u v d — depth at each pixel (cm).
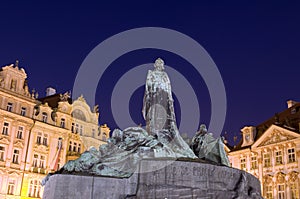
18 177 4153
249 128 4731
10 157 4119
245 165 4566
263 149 4344
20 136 4300
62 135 4759
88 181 1424
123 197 1442
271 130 4297
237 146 4862
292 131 4031
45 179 1599
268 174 4203
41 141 4506
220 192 1545
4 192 3981
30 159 4312
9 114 4197
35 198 4256
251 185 1753
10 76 4322
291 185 3912
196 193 1496
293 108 4481
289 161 4006
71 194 1398
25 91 4462
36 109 4584
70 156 4759
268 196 4141
